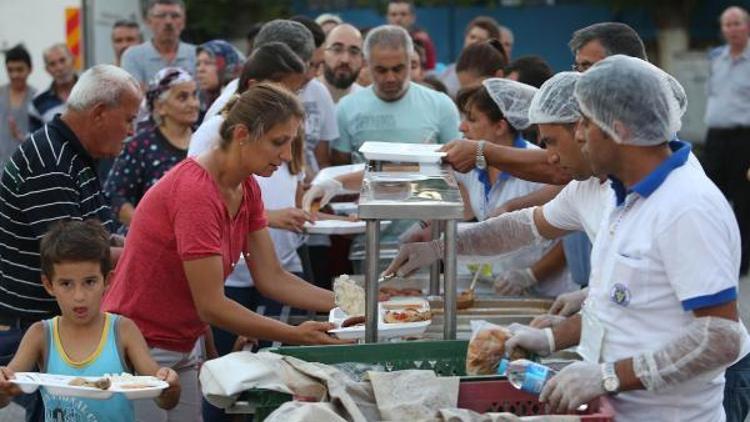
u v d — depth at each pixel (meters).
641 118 4.71
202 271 5.90
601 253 4.97
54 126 6.73
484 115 7.79
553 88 5.41
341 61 12.10
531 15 29.28
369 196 5.66
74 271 5.73
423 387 5.01
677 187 4.71
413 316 6.37
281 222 8.09
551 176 6.35
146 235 6.06
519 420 4.65
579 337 5.43
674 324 4.75
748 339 5.08
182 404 6.50
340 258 10.30
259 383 5.09
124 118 6.75
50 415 5.76
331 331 5.97
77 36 16.89
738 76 16.64
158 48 14.18
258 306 8.44
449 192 5.74
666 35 29.45
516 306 7.34
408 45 10.38
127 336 5.88
